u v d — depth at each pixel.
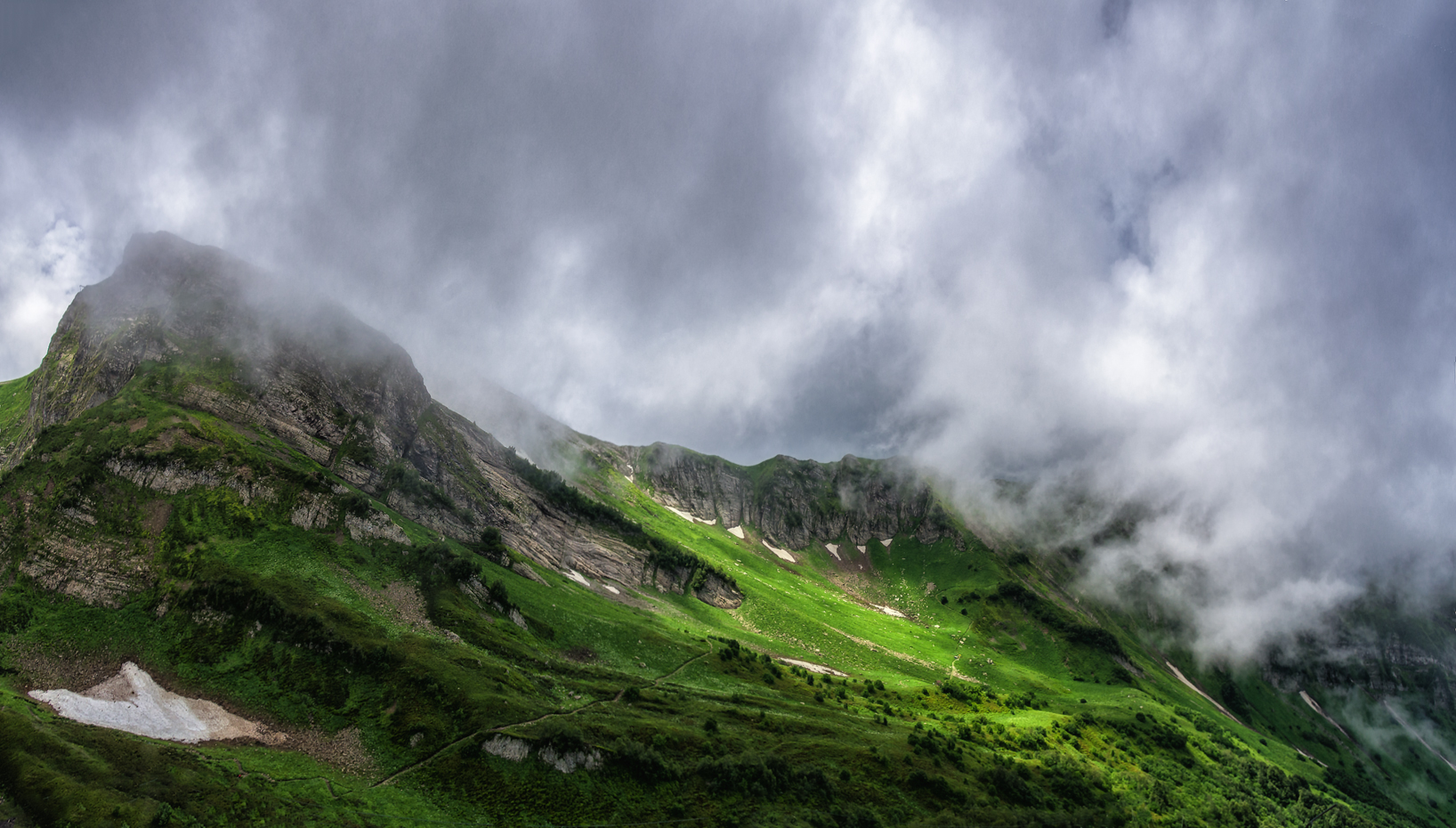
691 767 102.62
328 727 95.00
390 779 88.00
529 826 85.50
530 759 93.94
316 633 106.62
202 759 83.00
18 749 73.62
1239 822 142.12
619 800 92.88
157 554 116.94
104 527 118.62
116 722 87.50
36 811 67.19
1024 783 124.62
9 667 93.25
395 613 124.38
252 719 94.00
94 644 101.62
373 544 139.88
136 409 145.12
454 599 137.62
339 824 77.38
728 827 93.19
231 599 110.12
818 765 110.94
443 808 85.00
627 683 134.38
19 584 107.12
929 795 110.75
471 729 96.12
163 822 69.81
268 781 82.06
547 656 136.50
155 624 106.62
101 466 127.00
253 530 127.56
